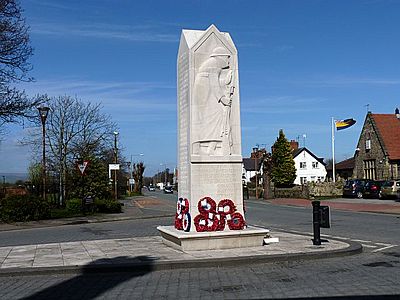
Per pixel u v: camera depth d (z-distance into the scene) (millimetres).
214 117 12734
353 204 36781
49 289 8609
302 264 10586
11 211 25406
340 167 74688
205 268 10289
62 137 41781
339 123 53094
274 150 76312
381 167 52594
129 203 49656
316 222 12781
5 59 24078
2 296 8109
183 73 13305
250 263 10602
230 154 12766
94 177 37906
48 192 36156
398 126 54094
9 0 23547
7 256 12016
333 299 7238
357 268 9938
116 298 7750
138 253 11797
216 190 12445
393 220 22984
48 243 15047
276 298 7414
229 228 12344
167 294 7945
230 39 13195
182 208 12766
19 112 24875
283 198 55656
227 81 12930
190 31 13359
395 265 10281
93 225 23953
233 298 7523
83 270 10000
